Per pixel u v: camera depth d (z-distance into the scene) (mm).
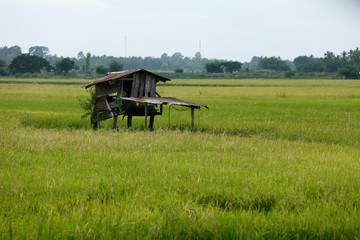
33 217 11250
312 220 11188
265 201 13445
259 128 39781
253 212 12727
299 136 35438
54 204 12406
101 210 11891
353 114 53562
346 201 13508
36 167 18203
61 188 14188
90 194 13828
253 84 193500
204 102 74375
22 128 35531
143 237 9734
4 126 37906
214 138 31141
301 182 15656
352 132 37156
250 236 9766
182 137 30094
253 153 24188
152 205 12570
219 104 69875
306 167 19516
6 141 25750
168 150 24656
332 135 35188
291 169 18812
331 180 16266
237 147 26453
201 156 22266
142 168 18219
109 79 35500
